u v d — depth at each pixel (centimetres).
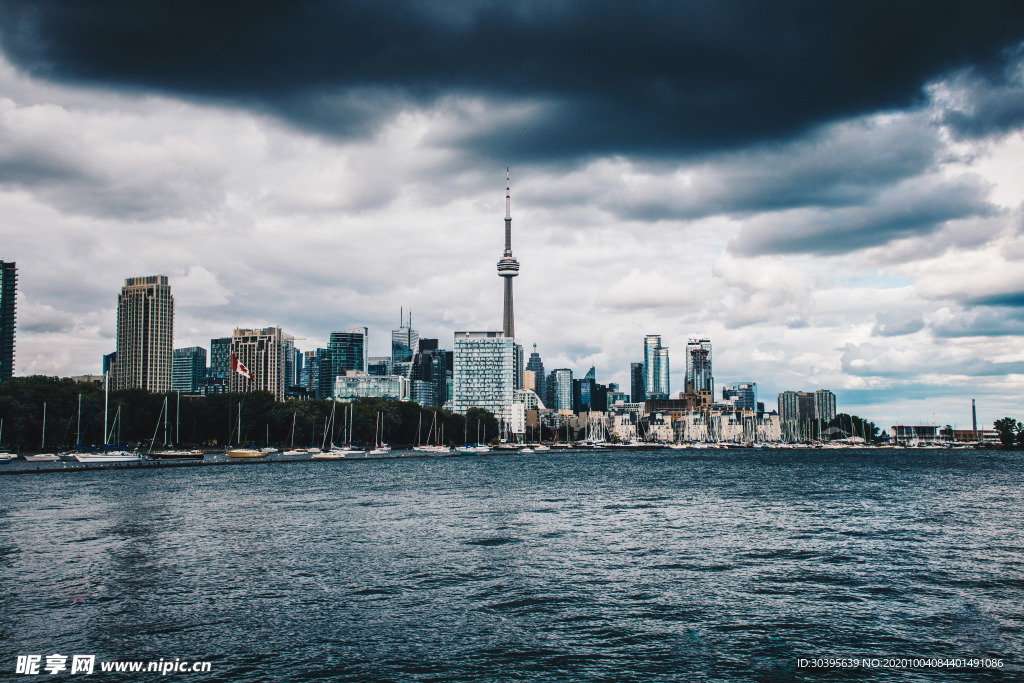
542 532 10662
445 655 5431
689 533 10669
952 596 7075
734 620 6281
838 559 8775
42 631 5900
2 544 9356
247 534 10231
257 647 5572
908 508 13988
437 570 8000
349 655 5419
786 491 17825
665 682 4981
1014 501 15388
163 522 11300
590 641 5744
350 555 8781
